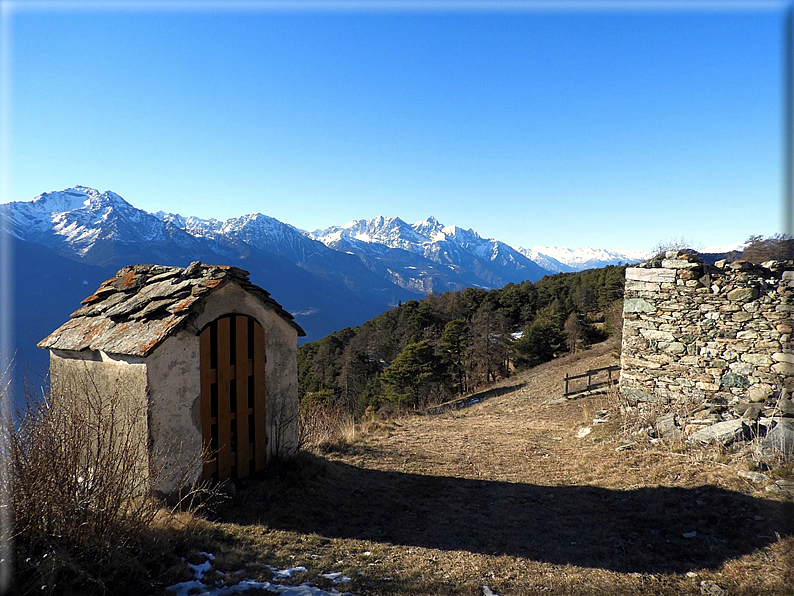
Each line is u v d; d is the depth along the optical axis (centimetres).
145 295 595
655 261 1033
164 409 505
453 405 2498
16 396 376
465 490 709
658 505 581
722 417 841
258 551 447
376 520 574
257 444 631
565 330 3806
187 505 514
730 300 909
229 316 591
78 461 400
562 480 740
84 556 364
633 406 1032
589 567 450
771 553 429
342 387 4241
